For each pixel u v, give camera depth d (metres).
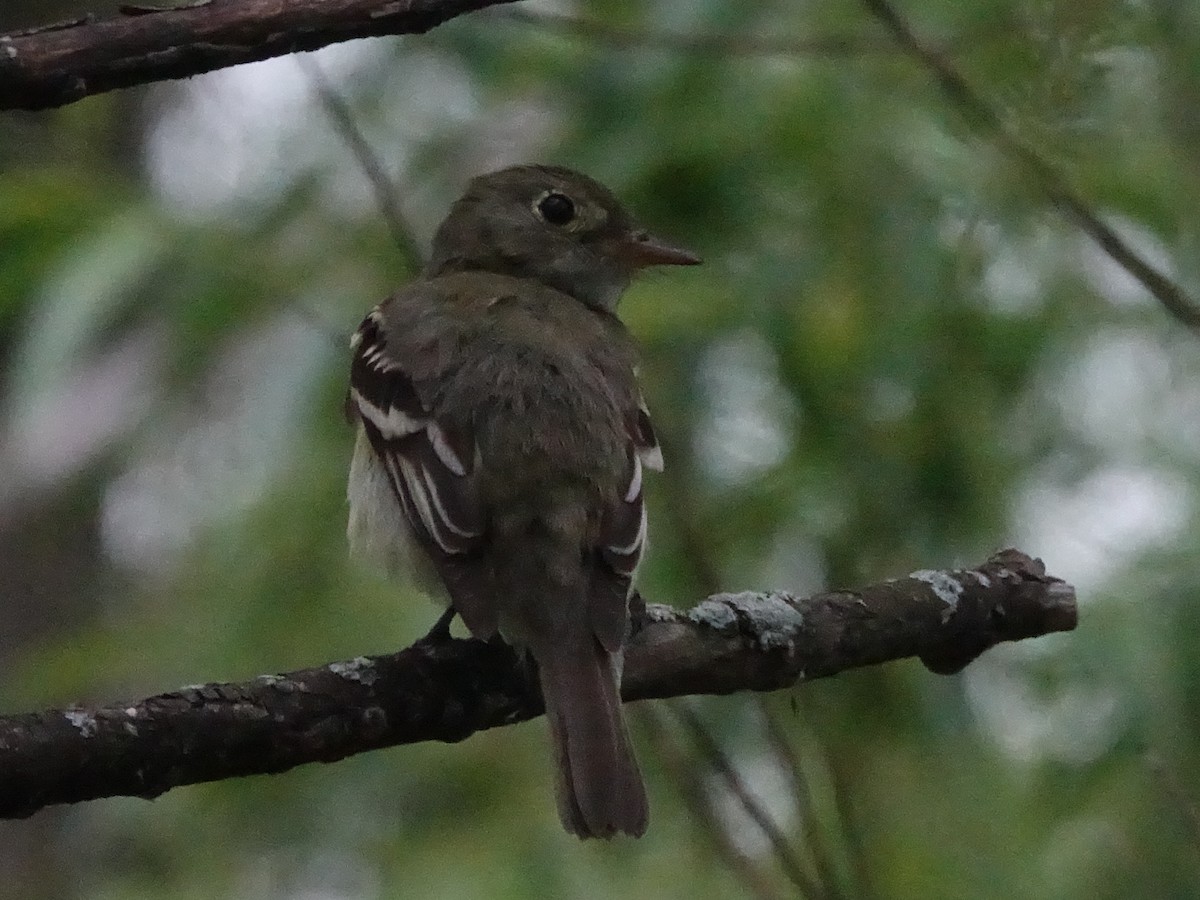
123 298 11.73
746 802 8.81
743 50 10.16
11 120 12.15
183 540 13.33
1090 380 12.15
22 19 14.22
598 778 7.28
